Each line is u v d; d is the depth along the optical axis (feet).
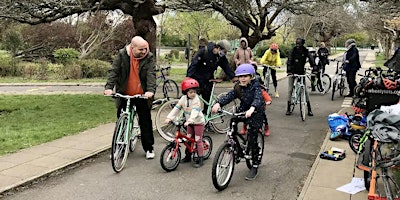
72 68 78.95
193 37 132.98
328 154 20.68
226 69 25.94
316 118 32.14
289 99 33.22
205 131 26.99
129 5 38.14
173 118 19.45
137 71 20.03
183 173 18.83
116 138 18.66
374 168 14.52
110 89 19.84
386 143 14.56
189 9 51.39
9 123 30.78
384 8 40.19
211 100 25.71
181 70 94.12
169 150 19.01
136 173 18.79
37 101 43.80
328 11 59.82
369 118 15.74
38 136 25.14
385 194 14.39
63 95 49.01
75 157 20.54
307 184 16.90
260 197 16.03
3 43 97.25
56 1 35.35
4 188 16.22
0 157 20.44
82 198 15.83
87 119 31.68
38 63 84.28
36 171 18.33
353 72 42.78
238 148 17.44
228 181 17.07
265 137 25.79
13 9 35.06
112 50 102.12
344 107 36.94
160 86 53.62
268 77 43.80
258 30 59.36
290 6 54.34
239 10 50.31
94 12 38.29
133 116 20.53
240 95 18.07
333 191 16.07
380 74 25.71
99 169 19.31
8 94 51.26
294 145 23.93
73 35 100.68
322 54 48.03
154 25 39.63
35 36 97.55
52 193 16.29
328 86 48.52
